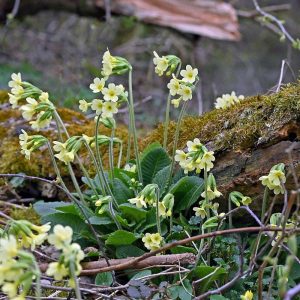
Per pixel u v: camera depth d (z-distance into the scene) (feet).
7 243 6.23
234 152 9.71
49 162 12.12
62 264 6.31
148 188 8.52
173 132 11.35
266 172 9.38
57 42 27.66
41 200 11.43
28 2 22.27
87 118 13.69
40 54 26.61
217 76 30.96
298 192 7.05
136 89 24.25
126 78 25.02
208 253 8.77
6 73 22.33
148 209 9.81
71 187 11.98
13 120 13.26
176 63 9.42
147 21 22.00
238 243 9.14
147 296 7.99
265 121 9.42
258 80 32.40
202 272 8.46
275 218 8.08
